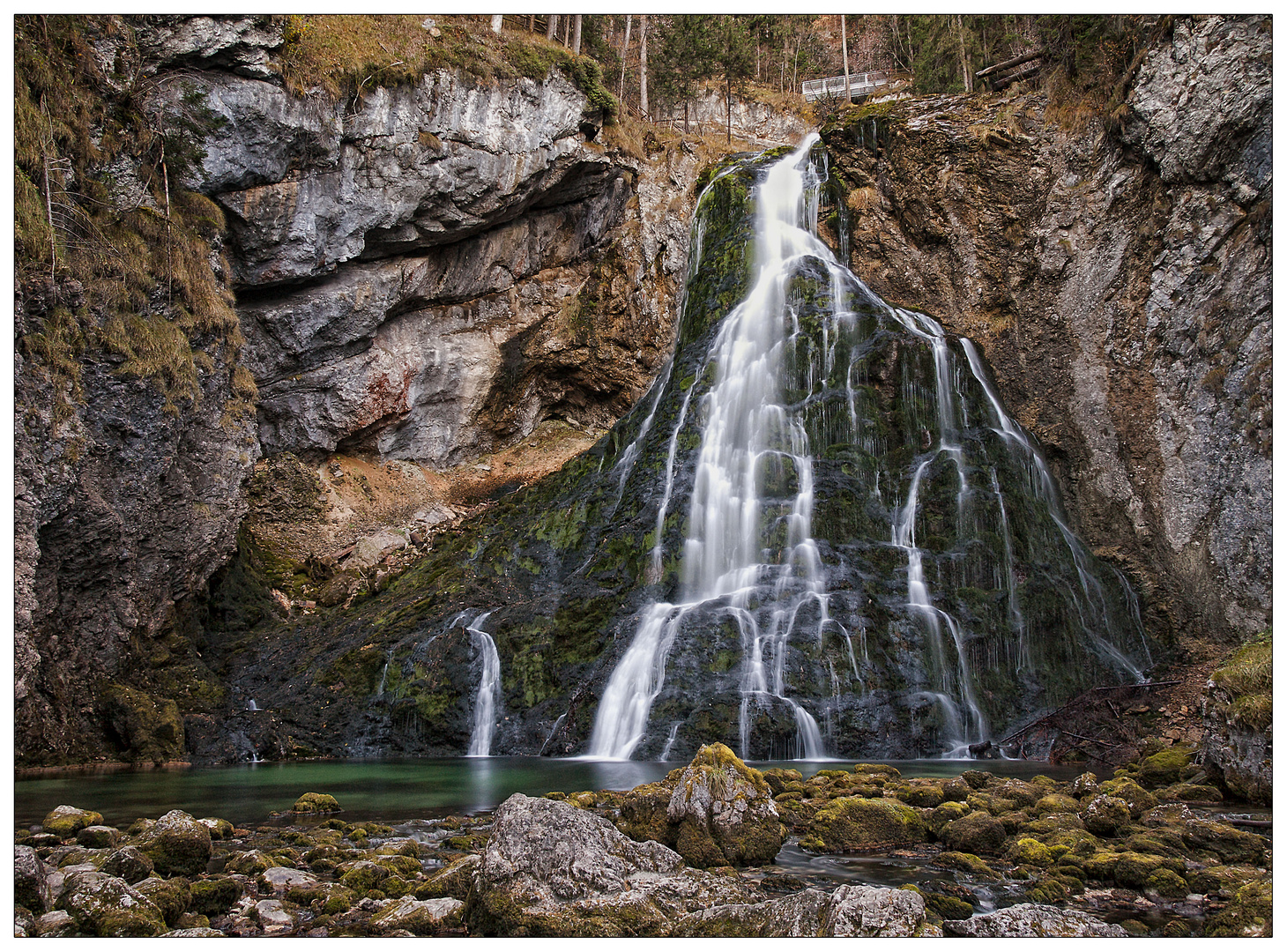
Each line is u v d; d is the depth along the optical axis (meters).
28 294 12.55
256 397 19.75
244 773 12.97
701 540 19.52
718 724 14.37
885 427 20.58
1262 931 4.90
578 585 18.94
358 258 24.05
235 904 5.68
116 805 9.69
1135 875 6.11
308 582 22.88
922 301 24.80
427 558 23.58
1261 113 16.52
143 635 16.08
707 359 24.56
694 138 32.81
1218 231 17.44
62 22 15.21
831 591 16.56
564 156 26.52
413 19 23.67
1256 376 16.28
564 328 29.12
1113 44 20.38
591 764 13.79
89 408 13.98
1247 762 8.88
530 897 5.08
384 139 22.22
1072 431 21.02
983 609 16.75
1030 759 14.02
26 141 13.40
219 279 19.36
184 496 16.94
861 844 7.35
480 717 16.34
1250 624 16.08
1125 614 18.19
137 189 16.58
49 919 4.78
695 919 4.94
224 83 19.03
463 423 28.17
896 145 25.02
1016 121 22.55
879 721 14.48
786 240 27.27
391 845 7.21
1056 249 21.52
